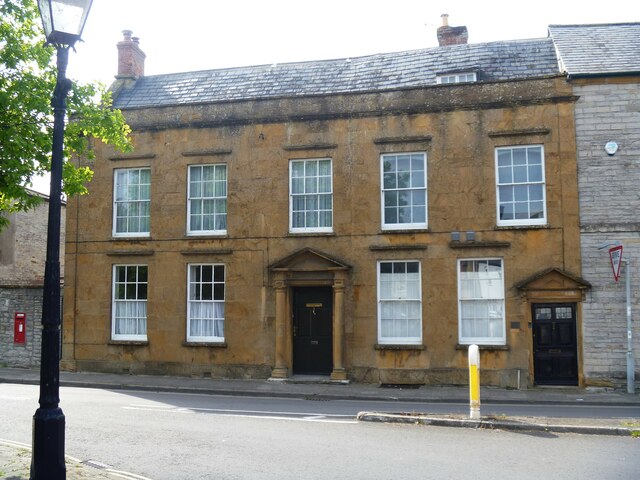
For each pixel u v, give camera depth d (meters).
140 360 19.41
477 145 17.73
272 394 15.85
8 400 13.74
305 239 18.56
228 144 19.42
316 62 22.66
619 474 7.61
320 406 13.67
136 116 20.14
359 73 21.36
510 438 9.81
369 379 17.72
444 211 17.73
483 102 17.67
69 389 16.78
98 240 20.11
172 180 19.73
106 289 19.91
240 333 18.72
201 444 9.38
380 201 18.20
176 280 19.39
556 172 17.17
